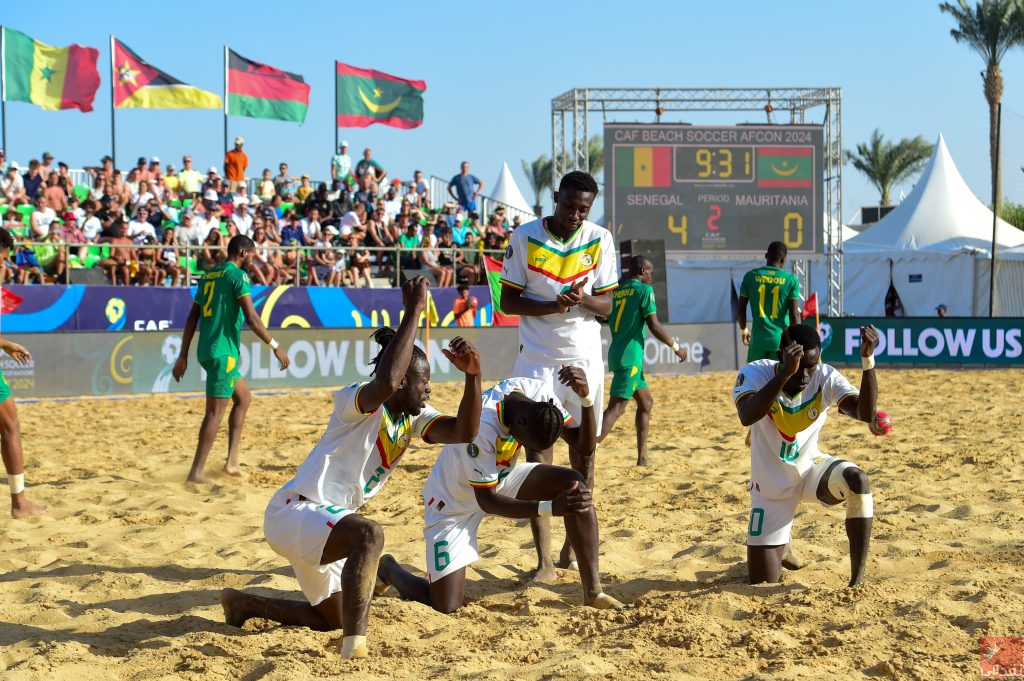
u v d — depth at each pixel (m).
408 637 4.07
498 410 4.21
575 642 4.00
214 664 3.71
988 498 6.88
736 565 5.23
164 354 15.11
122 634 4.14
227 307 7.79
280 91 21.27
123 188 18.27
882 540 5.64
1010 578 4.65
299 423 11.75
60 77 20.06
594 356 5.19
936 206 29.20
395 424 3.91
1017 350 18.86
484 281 19.08
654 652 3.81
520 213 24.03
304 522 3.79
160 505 6.96
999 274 26.95
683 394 15.05
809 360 4.49
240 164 20.58
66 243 15.59
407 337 3.65
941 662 3.59
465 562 4.46
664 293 18.31
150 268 16.52
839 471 4.59
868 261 28.55
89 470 8.49
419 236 19.38
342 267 18.06
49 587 4.79
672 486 7.64
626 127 21.30
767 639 3.89
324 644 3.97
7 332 13.98
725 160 21.53
